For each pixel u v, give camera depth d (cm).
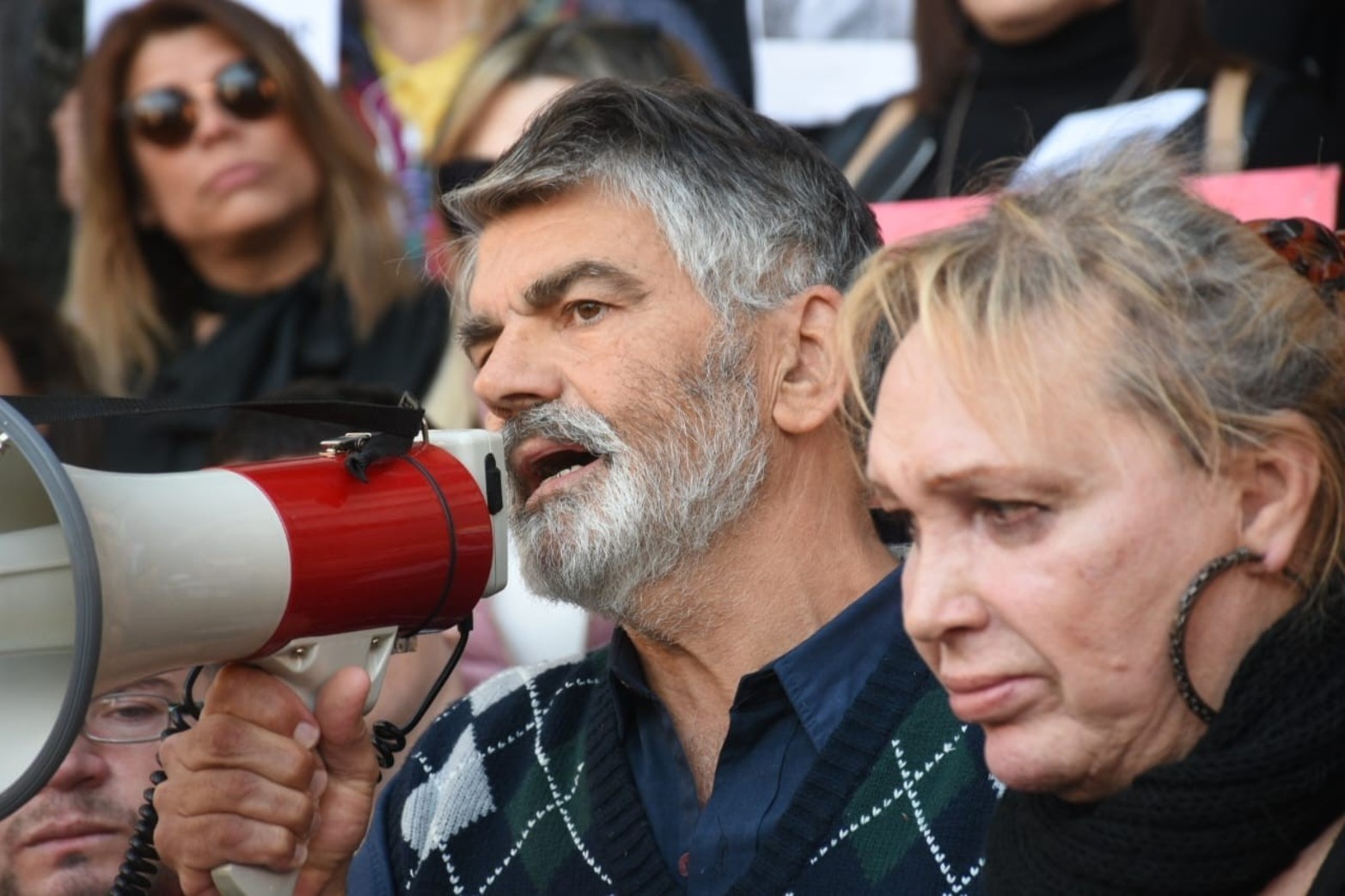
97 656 260
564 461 356
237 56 649
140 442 650
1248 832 237
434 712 494
